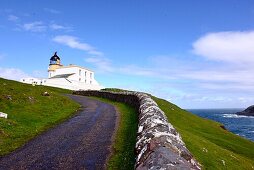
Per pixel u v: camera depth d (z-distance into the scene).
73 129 22.44
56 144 17.81
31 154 15.77
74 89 100.50
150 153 8.92
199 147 19.31
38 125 23.47
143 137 11.45
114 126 23.17
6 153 15.97
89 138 19.19
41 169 13.43
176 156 8.00
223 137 37.03
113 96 49.69
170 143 9.54
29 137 19.62
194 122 42.38
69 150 16.39
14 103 30.72
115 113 31.45
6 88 36.72
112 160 14.24
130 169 12.70
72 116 29.78
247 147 33.91
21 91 37.69
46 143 18.09
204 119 50.19
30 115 27.09
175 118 39.56
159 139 9.81
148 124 13.16
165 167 7.26
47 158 15.02
